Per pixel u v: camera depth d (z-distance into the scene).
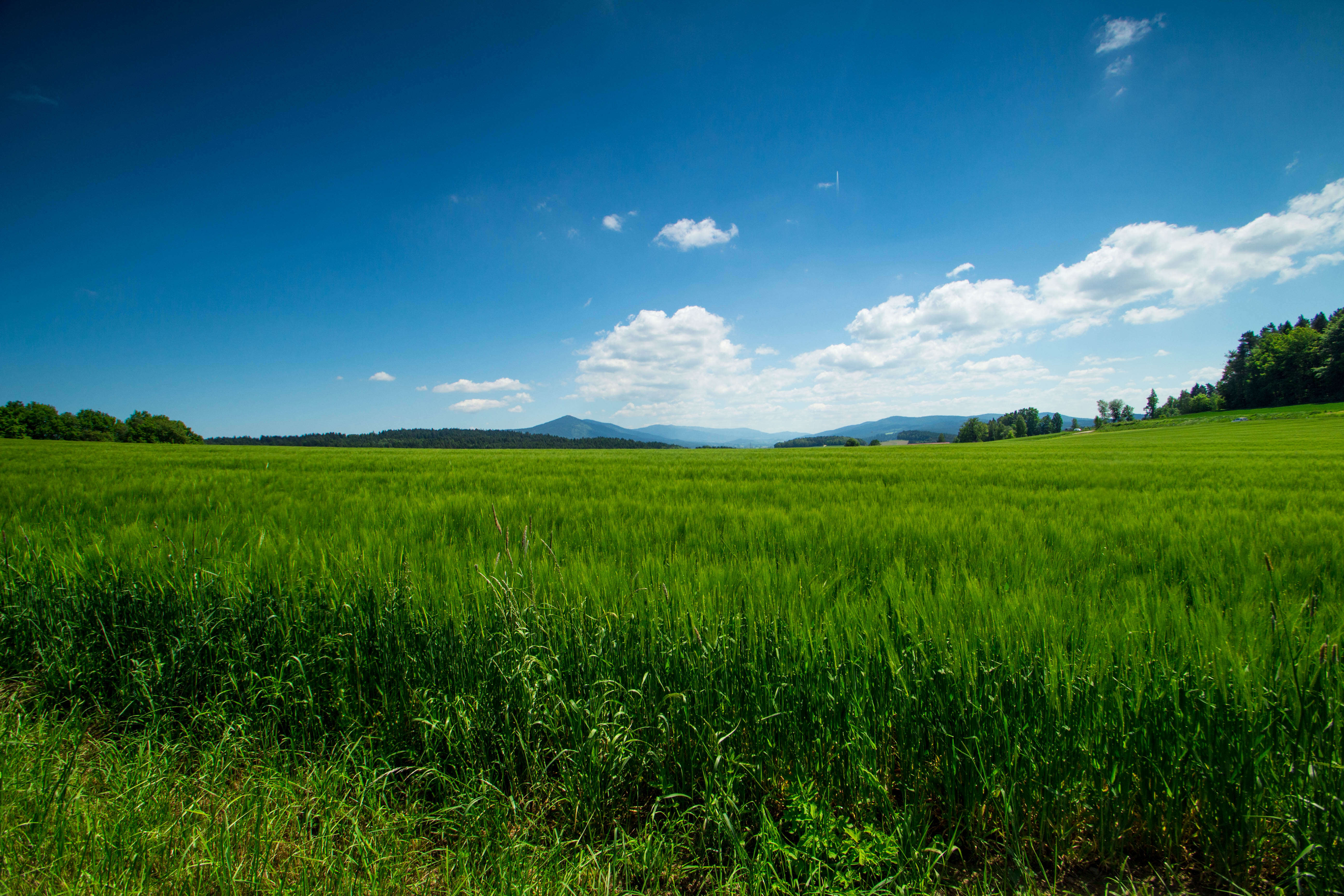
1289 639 2.03
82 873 1.70
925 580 2.96
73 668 2.91
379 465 16.70
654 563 3.15
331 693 2.60
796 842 1.89
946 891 1.79
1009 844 1.83
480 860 1.85
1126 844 1.92
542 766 2.14
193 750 2.48
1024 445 46.31
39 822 1.83
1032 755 1.86
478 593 2.62
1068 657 2.04
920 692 1.99
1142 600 2.53
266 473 11.99
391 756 2.29
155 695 2.74
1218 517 5.11
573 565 3.10
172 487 8.47
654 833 1.94
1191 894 1.78
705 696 2.12
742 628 2.27
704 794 1.94
